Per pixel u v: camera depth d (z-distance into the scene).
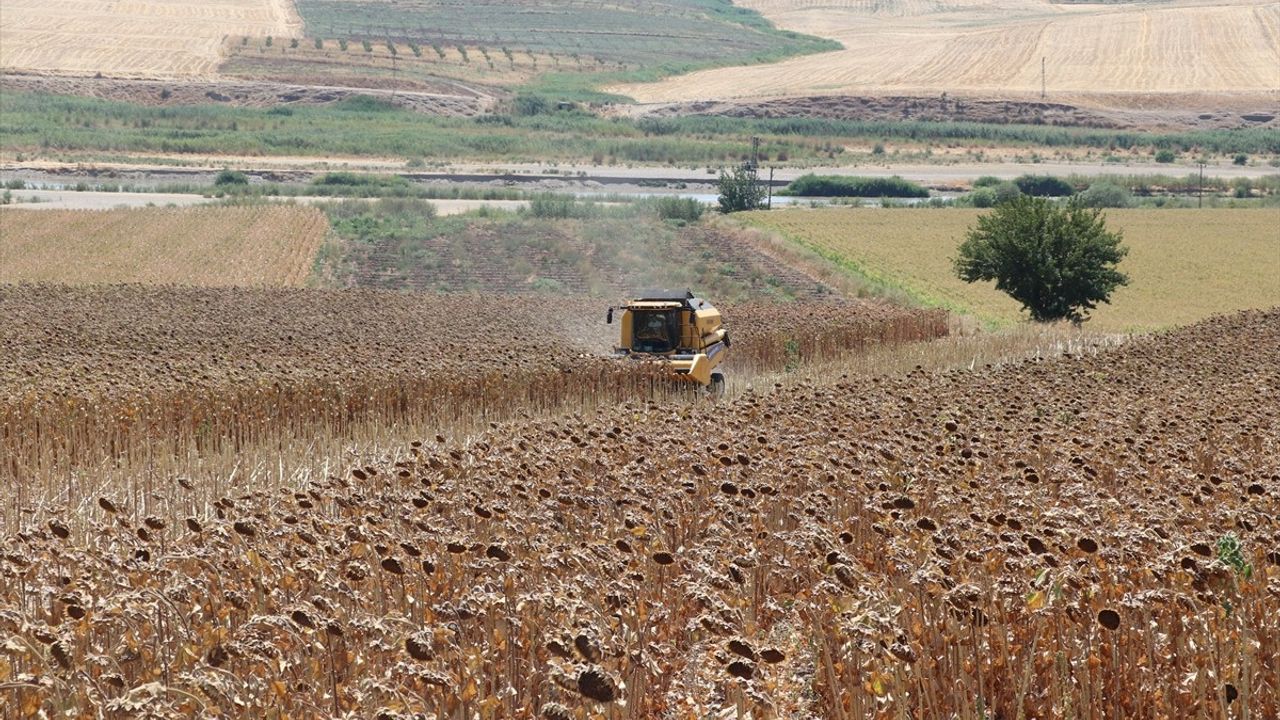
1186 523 21.06
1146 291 121.38
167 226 137.75
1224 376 48.31
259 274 115.50
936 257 137.62
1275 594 16.28
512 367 47.47
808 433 30.72
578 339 68.19
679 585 17.00
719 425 33.12
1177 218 171.75
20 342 57.75
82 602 15.62
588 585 16.27
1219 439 31.41
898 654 14.23
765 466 25.39
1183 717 14.45
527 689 14.66
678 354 50.91
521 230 142.50
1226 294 119.44
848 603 16.12
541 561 17.41
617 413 38.38
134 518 26.03
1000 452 29.08
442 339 64.75
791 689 15.34
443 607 15.08
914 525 20.02
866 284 117.19
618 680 13.92
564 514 21.72
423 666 13.50
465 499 21.84
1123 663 15.17
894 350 68.69
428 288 113.88
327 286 112.75
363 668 14.63
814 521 20.19
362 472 23.50
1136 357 54.00
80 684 13.59
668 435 28.95
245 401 39.97
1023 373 49.03
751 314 83.50
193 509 27.19
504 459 27.14
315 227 138.75
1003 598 16.03
